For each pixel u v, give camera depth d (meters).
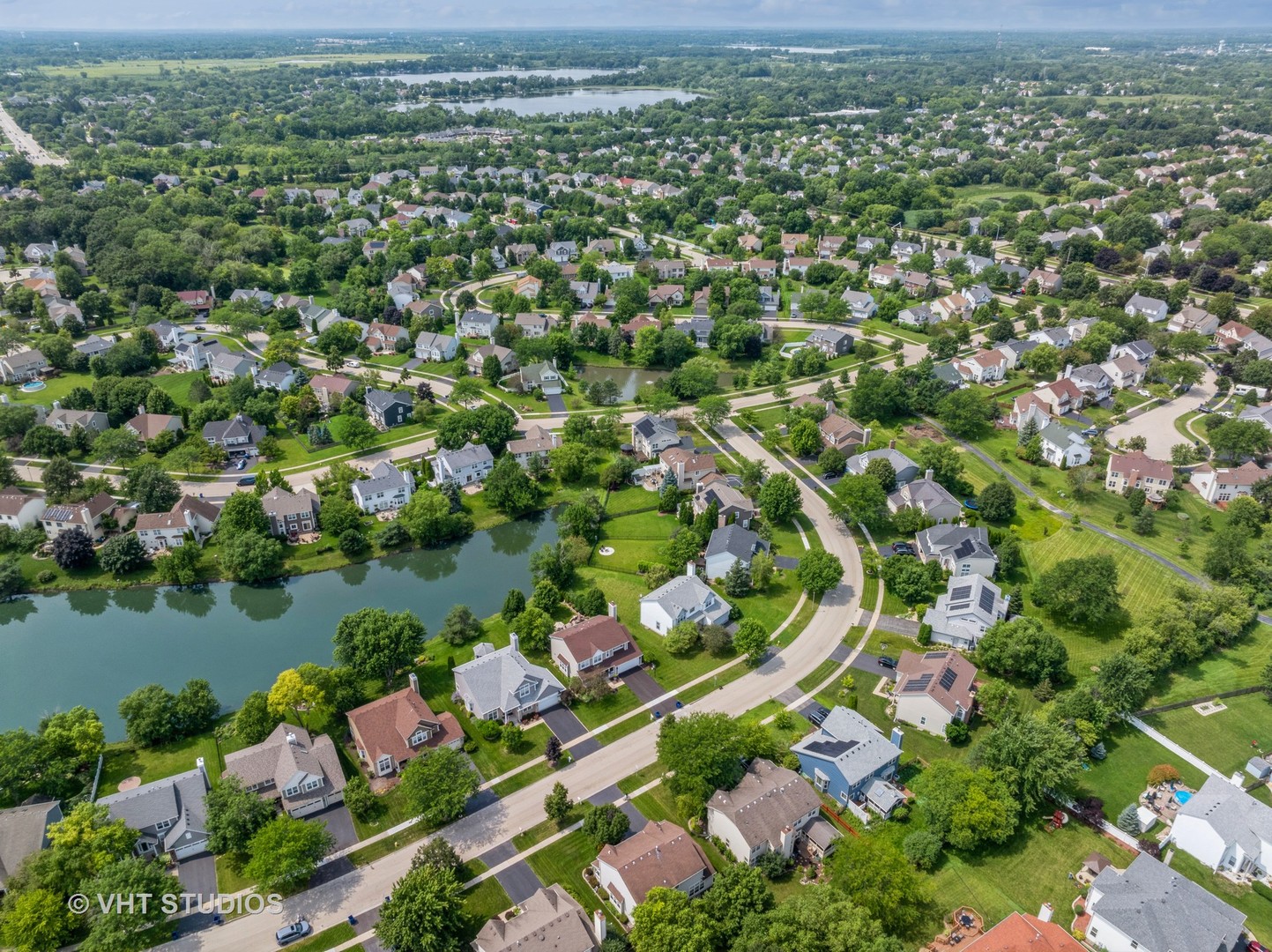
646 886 74.00
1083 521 143.12
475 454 154.12
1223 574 120.81
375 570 132.50
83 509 133.50
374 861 81.12
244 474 154.88
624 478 153.25
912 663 104.69
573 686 103.38
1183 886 73.81
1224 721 99.31
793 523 142.88
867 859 74.19
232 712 101.25
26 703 104.00
